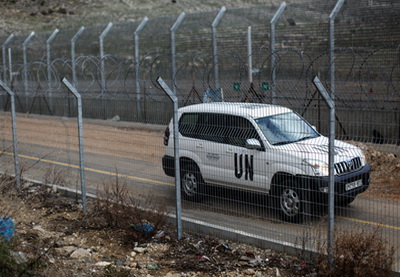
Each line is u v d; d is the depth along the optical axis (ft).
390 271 34.19
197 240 44.98
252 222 44.62
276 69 99.30
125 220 47.60
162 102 54.80
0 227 41.98
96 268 39.24
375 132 43.98
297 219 42.09
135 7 366.43
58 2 366.22
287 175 44.01
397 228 37.06
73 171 65.10
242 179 48.67
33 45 149.79
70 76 139.95
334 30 92.84
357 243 34.81
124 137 55.98
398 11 85.66
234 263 39.70
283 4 104.12
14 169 64.90
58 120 91.91
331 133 35.60
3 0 354.13
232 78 108.88
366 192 38.83
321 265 35.53
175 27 122.11
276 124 51.57
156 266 39.47
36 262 36.78
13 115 61.11
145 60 127.03
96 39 136.77
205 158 51.57
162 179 51.78
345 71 90.68
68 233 47.26
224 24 112.57
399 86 80.84
